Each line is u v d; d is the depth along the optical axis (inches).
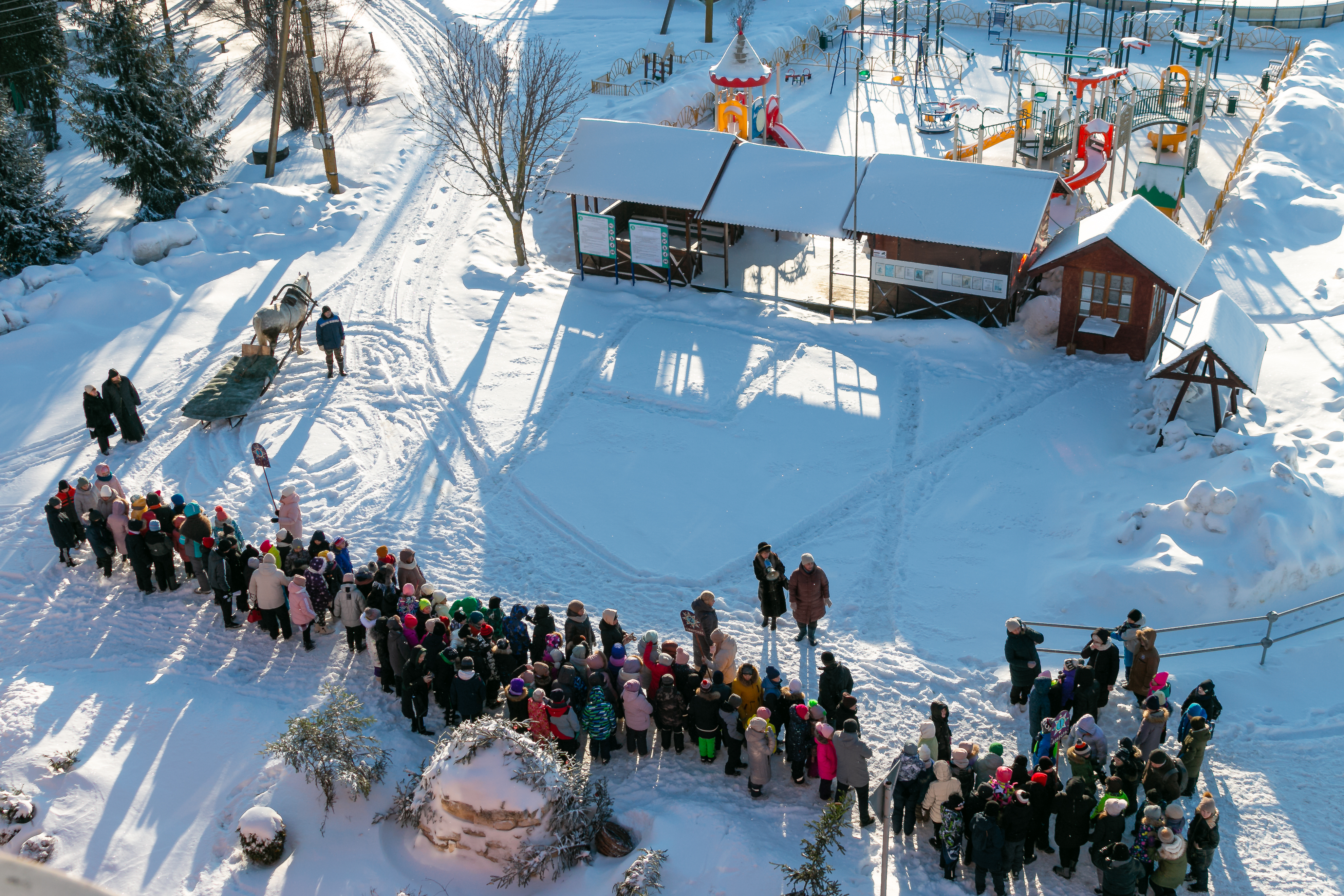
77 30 1667.1
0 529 768.9
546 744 537.6
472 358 977.5
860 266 1140.5
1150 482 773.3
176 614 692.7
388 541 761.6
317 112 1238.9
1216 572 664.4
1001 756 500.7
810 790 547.2
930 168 1006.4
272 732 589.9
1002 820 464.4
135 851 528.4
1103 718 581.9
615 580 722.8
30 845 520.7
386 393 928.9
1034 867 500.1
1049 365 944.3
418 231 1211.9
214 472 829.8
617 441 863.7
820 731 515.5
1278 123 1339.8
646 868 486.3
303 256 1151.6
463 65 1267.2
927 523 765.9
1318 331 959.6
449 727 594.2
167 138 1218.6
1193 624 658.8
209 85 1644.9
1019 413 883.4
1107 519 737.6
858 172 1026.1
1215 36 1530.5
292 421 893.2
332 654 656.4
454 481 827.4
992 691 613.6
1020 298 1019.3
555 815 508.7
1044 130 1232.8
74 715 602.5
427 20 1994.3
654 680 583.2
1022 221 953.5
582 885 497.4
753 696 556.4
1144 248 909.2
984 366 946.7
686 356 973.2
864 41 1923.0
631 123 1105.4
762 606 669.3
